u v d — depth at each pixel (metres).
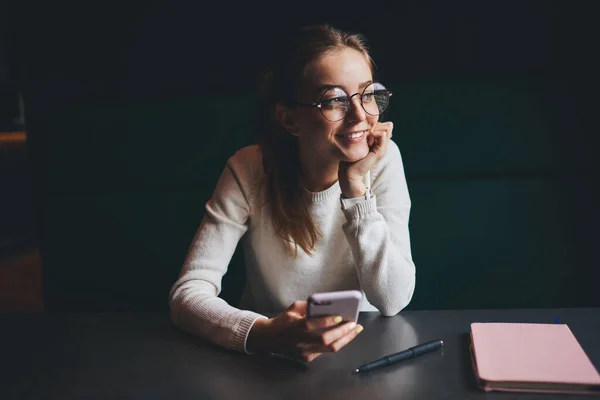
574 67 2.01
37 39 2.20
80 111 2.14
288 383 1.04
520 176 2.04
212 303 1.28
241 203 1.49
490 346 1.09
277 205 1.46
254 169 1.50
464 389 1.00
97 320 1.36
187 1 2.14
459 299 2.08
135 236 2.15
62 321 1.36
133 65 2.21
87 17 2.18
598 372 1.02
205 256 1.45
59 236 2.18
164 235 2.14
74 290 2.20
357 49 1.34
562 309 1.30
